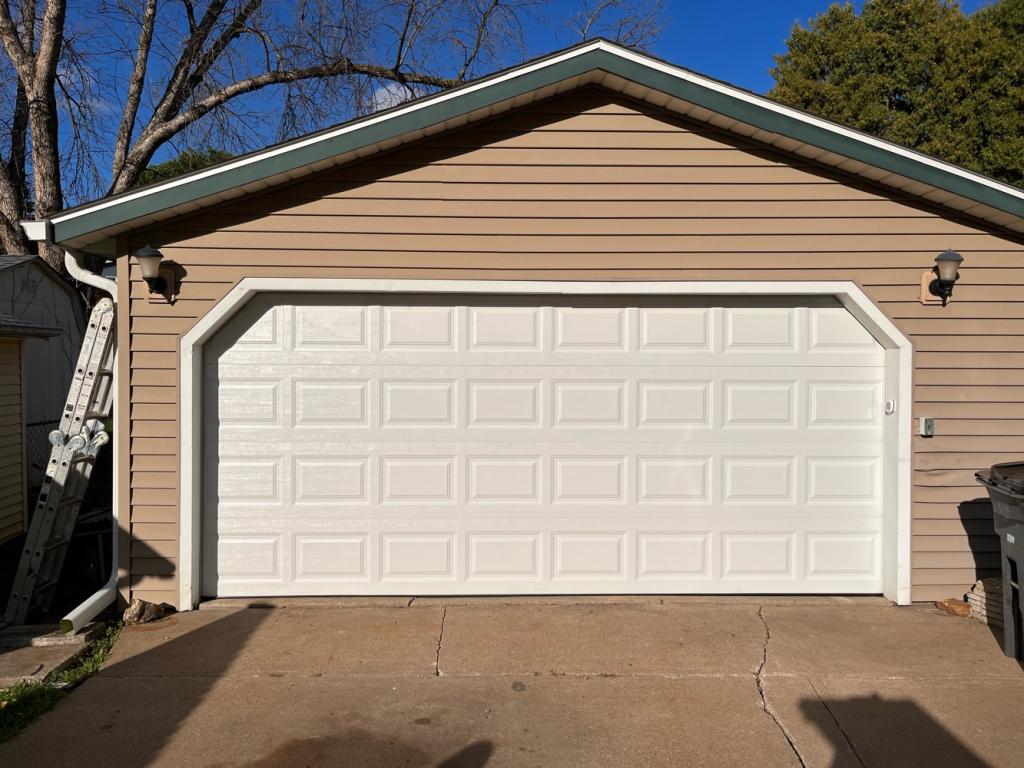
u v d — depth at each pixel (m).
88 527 6.45
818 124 5.29
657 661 4.69
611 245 5.59
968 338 5.67
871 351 5.83
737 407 5.81
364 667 4.61
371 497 5.72
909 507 5.66
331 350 5.71
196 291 5.49
